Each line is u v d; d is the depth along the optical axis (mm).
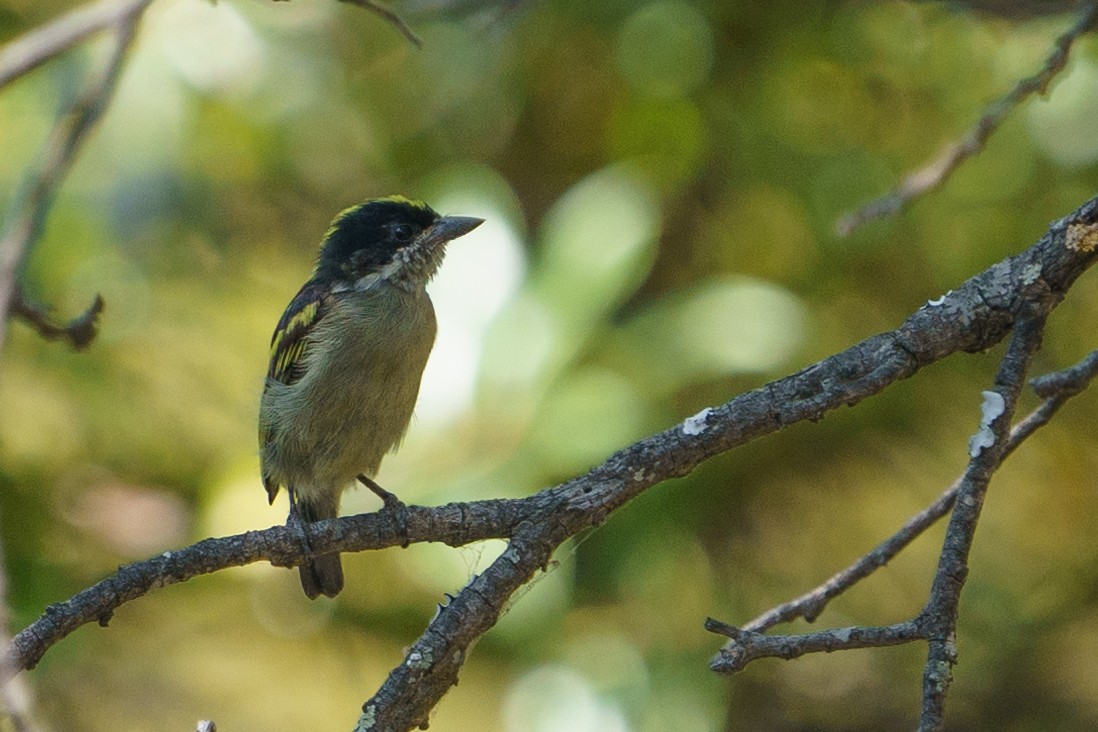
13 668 4312
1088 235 5438
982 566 12695
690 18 11758
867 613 12562
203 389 12617
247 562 5539
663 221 12086
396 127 12930
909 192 7234
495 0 9367
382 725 5172
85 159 10891
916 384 11883
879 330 12125
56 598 10547
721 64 11945
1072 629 12391
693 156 11797
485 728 11211
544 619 10375
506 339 10188
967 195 11680
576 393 10094
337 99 12367
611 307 10711
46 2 11945
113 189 10922
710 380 10758
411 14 8891
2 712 4285
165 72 11133
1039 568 12672
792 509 12320
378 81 12797
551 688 10391
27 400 11883
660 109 11859
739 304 10734
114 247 11305
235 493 11219
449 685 5332
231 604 12312
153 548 11047
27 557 10672
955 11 8602
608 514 5602
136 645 12195
